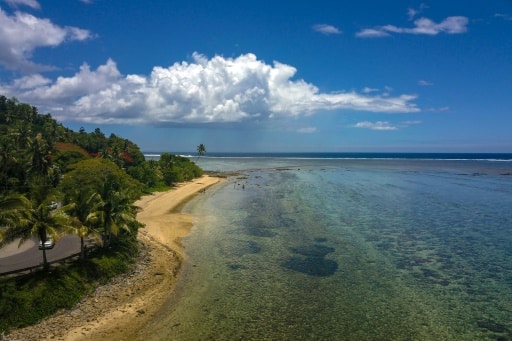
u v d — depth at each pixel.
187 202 93.25
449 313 34.00
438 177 159.12
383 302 36.22
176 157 166.12
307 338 30.06
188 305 35.59
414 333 30.77
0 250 43.53
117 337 30.08
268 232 62.72
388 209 83.12
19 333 29.61
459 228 65.25
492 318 33.09
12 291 32.09
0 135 118.75
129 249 46.91
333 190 115.81
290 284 40.56
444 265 46.41
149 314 33.81
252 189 119.62
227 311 34.44
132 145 172.38
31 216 34.97
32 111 172.62
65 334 30.11
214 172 192.62
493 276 42.75
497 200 94.88
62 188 68.75
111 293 37.44
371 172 190.12
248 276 42.88
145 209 82.62
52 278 35.06
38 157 84.50
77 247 44.78
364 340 29.80
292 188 121.69
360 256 49.97
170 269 45.03
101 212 41.56
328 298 37.12
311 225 67.69
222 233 61.97
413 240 57.62
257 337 30.17
